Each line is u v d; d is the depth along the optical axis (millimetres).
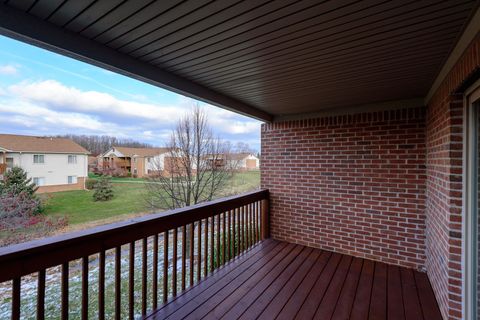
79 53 1671
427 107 3023
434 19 1453
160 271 3859
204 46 1836
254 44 1821
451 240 1982
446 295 2045
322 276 2881
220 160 9344
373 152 3453
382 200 3373
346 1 1294
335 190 3736
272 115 4320
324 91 2947
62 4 1324
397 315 2145
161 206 8422
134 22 1515
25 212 5848
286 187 4195
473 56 1431
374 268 3127
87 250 1653
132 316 1952
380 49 1867
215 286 2615
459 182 1963
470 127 1863
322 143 3865
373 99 3293
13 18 1356
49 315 2703
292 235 4102
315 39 1720
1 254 1240
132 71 2031
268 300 2361
